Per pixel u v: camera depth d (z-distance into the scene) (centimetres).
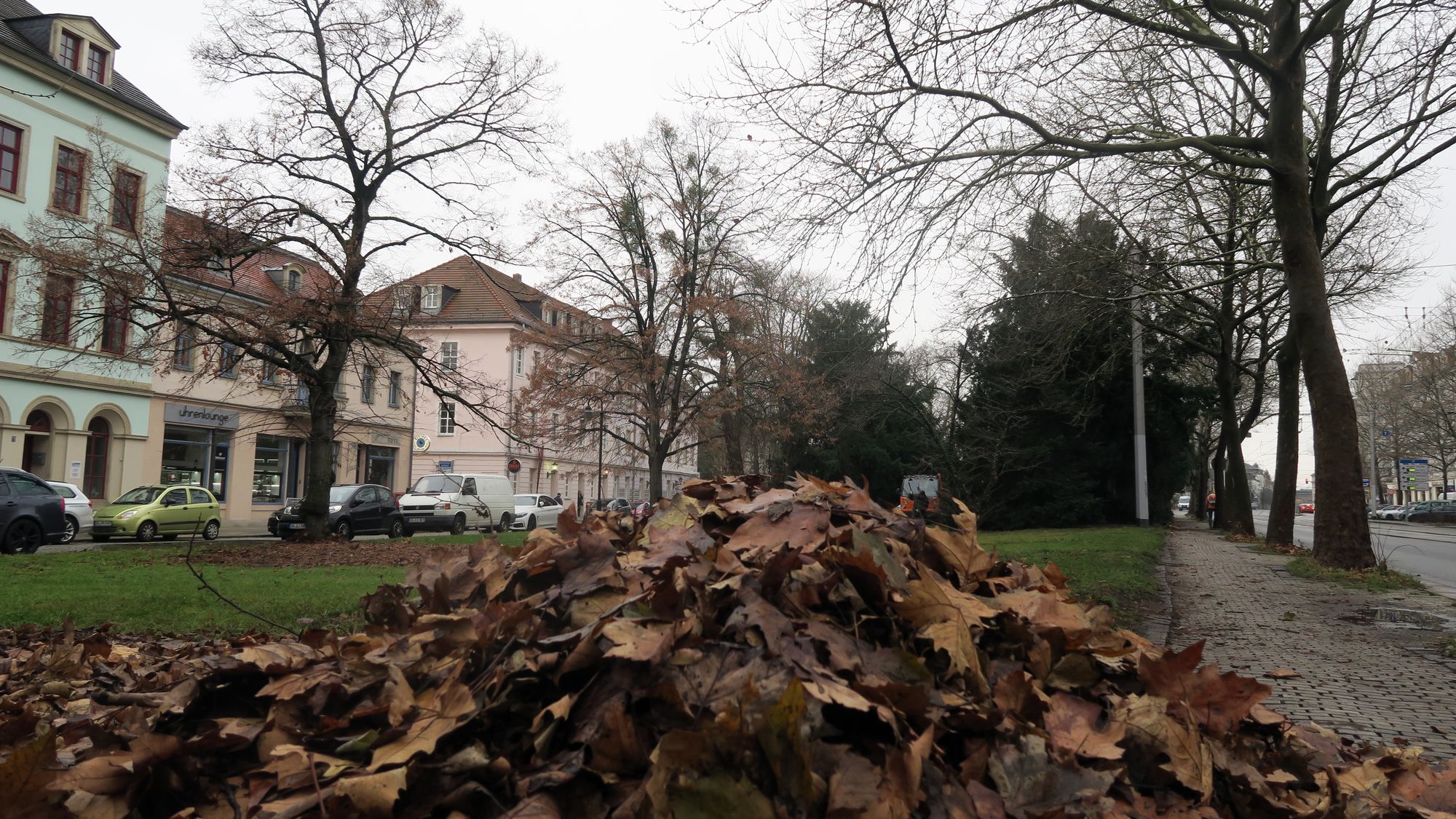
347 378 4091
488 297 5200
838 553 251
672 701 188
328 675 237
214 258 1825
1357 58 1526
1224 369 2672
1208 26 1329
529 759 190
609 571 257
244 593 812
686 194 2684
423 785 180
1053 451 3244
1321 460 1331
